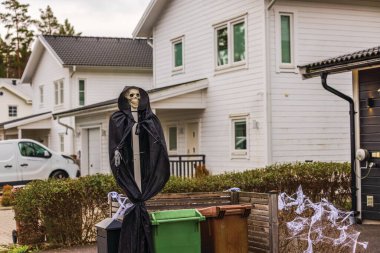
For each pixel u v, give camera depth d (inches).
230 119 761.0
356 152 481.4
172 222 283.7
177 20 892.6
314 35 716.7
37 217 421.4
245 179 458.9
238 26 752.3
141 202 276.5
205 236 306.3
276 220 329.7
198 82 800.9
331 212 406.3
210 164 806.5
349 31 735.7
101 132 913.5
